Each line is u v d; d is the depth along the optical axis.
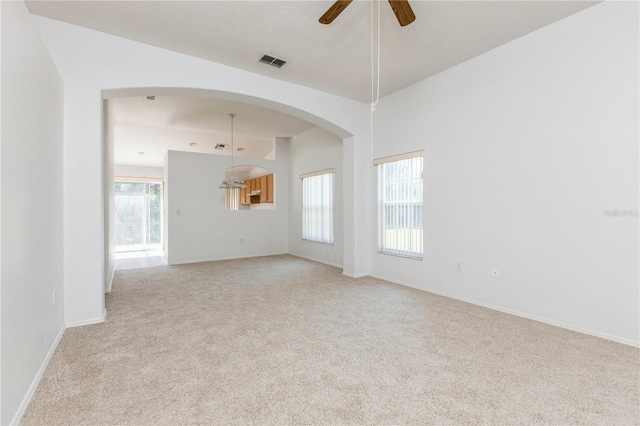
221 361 2.26
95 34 3.01
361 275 5.11
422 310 3.40
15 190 1.66
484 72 3.49
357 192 5.04
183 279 4.98
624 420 1.62
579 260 2.79
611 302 2.62
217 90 3.66
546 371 2.11
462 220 3.75
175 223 6.46
